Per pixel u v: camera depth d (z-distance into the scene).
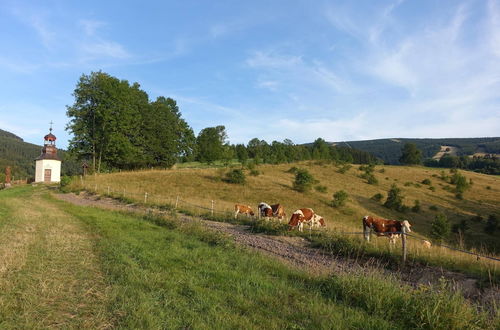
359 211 39.91
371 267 9.80
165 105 67.44
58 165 54.41
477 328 5.36
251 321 5.35
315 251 11.85
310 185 45.03
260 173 56.25
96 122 52.03
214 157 74.88
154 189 38.28
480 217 45.00
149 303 5.77
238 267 8.46
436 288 7.30
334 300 6.56
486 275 8.55
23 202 24.45
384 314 5.95
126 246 10.16
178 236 12.48
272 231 15.15
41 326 4.89
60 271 7.49
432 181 72.50
